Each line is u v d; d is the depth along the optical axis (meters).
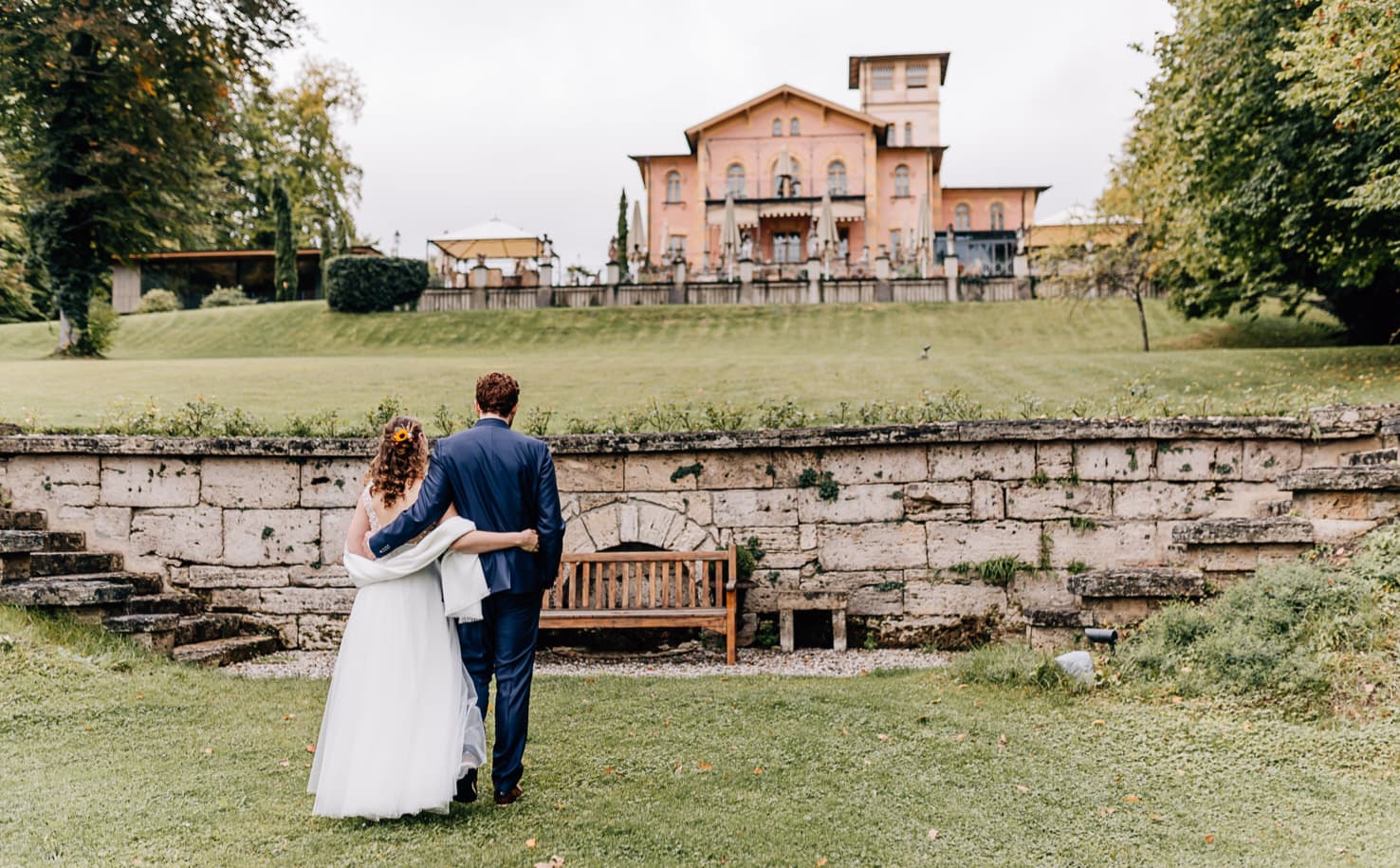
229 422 9.29
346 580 8.39
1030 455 8.19
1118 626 6.96
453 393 12.87
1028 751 4.99
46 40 20.66
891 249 50.22
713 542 8.41
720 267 36.56
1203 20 14.87
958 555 8.24
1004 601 8.19
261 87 25.08
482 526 4.18
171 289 45.53
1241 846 3.87
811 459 8.39
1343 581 6.16
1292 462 8.01
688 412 9.55
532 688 6.43
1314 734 5.00
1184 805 4.30
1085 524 8.12
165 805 4.14
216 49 23.48
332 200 51.84
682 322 27.81
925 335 25.33
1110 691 5.90
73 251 22.58
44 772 4.57
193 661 7.20
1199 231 16.27
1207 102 14.84
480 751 4.18
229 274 46.66
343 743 3.93
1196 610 6.60
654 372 14.57
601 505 8.46
